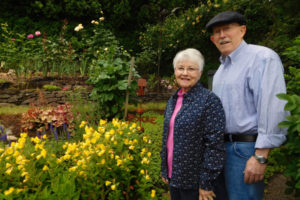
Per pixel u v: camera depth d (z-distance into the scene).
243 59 1.56
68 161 2.25
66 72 8.09
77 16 10.72
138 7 11.96
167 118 1.69
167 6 11.52
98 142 2.25
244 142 1.52
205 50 8.39
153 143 3.28
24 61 7.54
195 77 1.56
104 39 8.04
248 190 1.50
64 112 4.43
